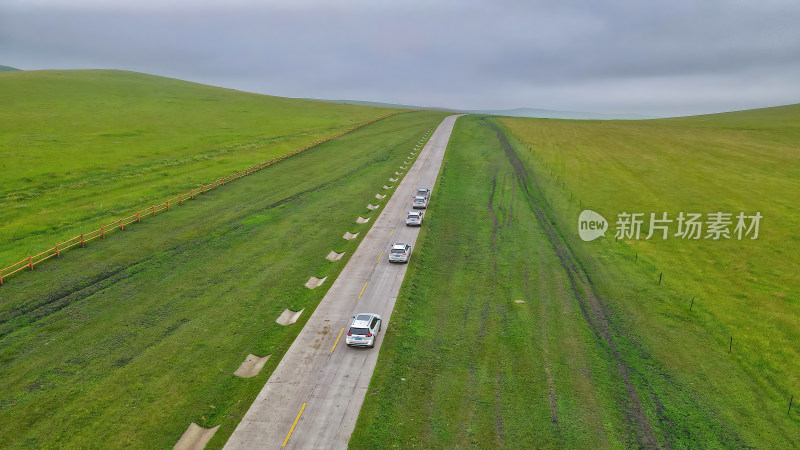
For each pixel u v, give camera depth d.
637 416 24.23
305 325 32.38
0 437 21.64
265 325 32.12
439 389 25.94
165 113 114.44
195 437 22.67
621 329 32.50
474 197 63.44
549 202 61.97
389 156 86.94
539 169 78.38
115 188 58.34
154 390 25.28
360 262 42.53
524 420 23.67
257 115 123.81
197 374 26.78
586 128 126.19
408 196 63.75
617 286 39.06
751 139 103.44
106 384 25.41
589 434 22.86
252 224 50.19
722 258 45.09
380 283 38.41
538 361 28.50
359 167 77.88
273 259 42.28
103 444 21.77
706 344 30.95
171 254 41.59
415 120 140.38
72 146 76.94
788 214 54.94
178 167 70.12
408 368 27.70
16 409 23.25
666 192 65.00
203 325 31.44
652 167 79.06
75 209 50.19
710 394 26.12
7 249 39.59
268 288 37.03
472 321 32.94
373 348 29.62
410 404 24.80
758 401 25.72
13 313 30.73
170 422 23.30
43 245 40.81
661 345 30.70
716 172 74.81
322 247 45.72
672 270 42.69
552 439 22.48
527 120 149.88
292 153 83.75
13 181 57.47
